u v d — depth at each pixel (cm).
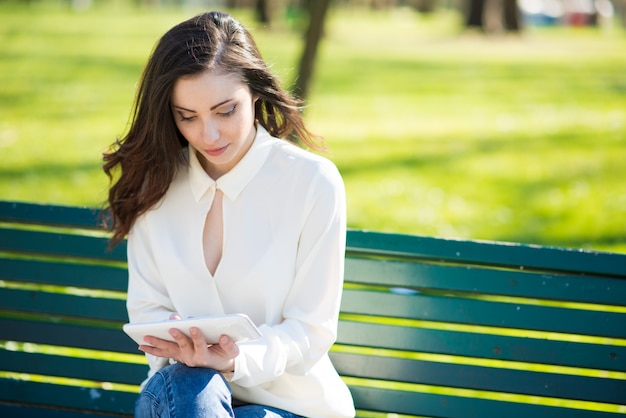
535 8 4012
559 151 1009
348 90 1511
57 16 3017
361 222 698
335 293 235
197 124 224
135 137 236
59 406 278
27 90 1379
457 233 673
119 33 2397
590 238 658
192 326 207
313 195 234
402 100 1414
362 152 990
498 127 1173
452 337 260
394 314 262
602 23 3938
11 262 280
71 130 1072
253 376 221
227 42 224
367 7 4725
